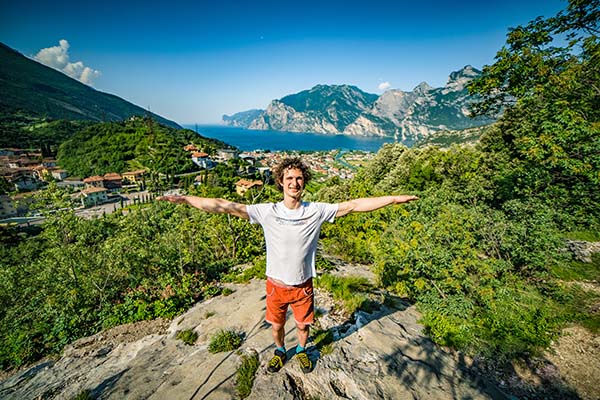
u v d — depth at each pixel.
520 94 10.24
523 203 8.48
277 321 3.01
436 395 3.38
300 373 3.36
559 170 10.10
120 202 76.75
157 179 90.44
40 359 5.55
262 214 2.59
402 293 6.34
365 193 18.70
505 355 4.44
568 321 5.30
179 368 3.77
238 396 3.08
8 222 63.16
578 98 9.25
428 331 4.82
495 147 20.03
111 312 6.53
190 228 10.05
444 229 6.31
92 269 8.43
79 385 4.00
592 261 7.46
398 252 6.36
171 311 6.23
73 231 11.08
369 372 3.55
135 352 4.91
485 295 5.16
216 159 133.50
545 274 6.35
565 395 3.89
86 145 122.25
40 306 7.60
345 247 10.98
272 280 2.77
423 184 23.36
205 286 7.34
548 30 9.59
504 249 6.62
